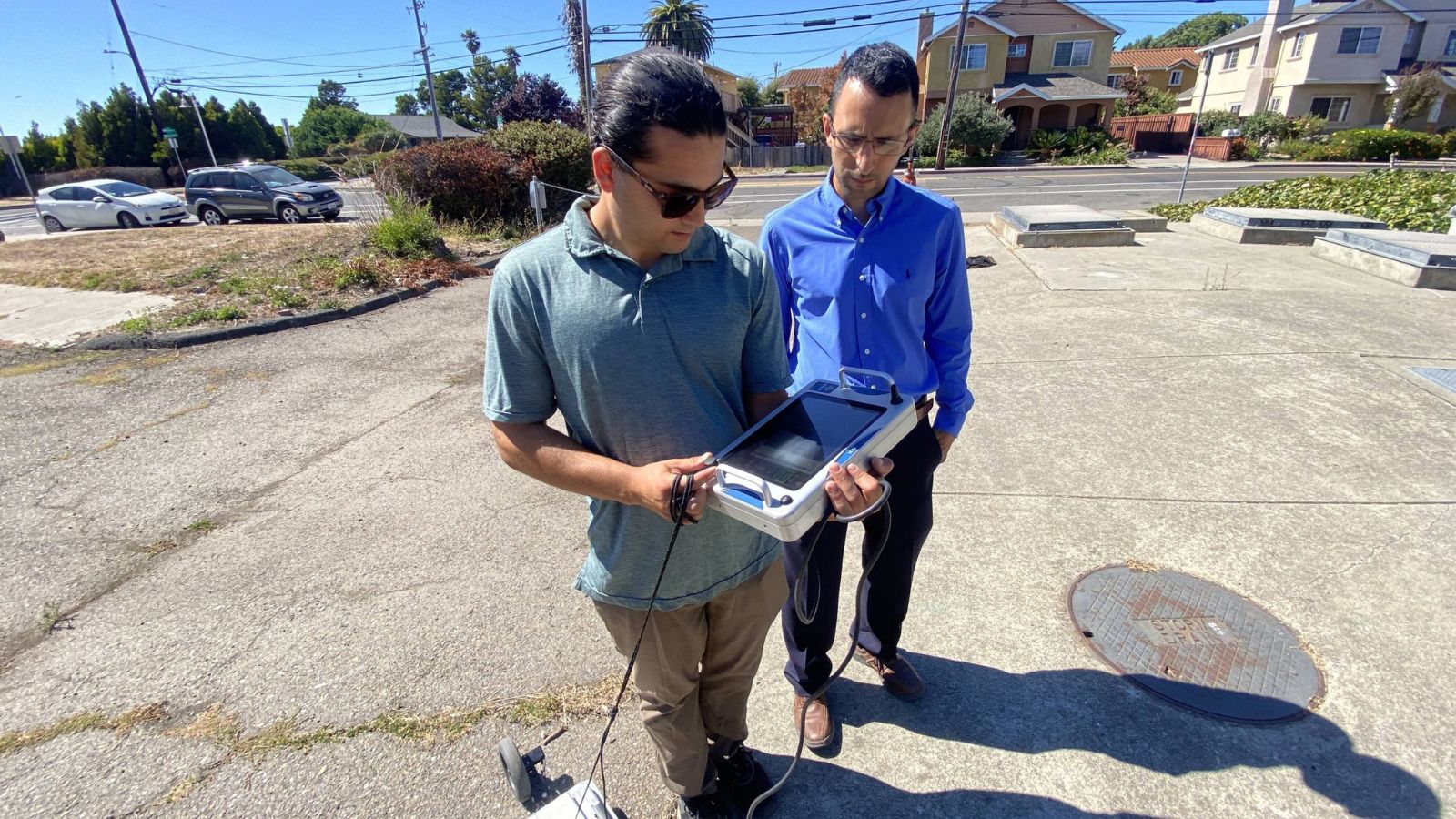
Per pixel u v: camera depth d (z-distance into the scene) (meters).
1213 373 4.15
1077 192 16.95
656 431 1.22
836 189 1.69
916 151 27.89
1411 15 28.75
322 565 2.68
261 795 1.75
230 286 6.88
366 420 4.01
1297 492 2.89
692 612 1.36
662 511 1.10
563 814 1.54
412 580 2.58
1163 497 2.90
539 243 1.16
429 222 8.54
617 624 1.39
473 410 4.15
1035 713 1.92
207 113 37.09
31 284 7.33
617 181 1.03
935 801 1.70
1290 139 28.48
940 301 1.79
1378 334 4.67
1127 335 4.89
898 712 1.95
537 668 2.14
